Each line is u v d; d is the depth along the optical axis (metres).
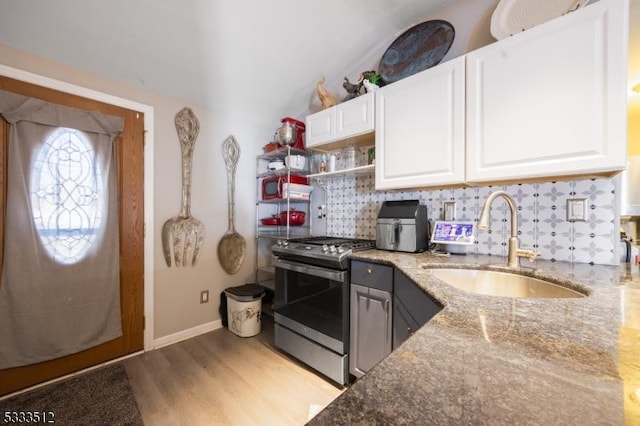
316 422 0.30
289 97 2.49
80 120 1.68
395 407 0.32
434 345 0.49
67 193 1.64
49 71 1.60
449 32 1.66
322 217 2.49
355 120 1.86
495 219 1.54
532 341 0.50
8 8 1.34
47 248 1.58
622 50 0.96
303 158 2.40
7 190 1.47
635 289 0.85
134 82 1.91
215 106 2.36
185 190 2.20
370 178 2.15
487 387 0.36
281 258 2.02
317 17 1.77
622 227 1.24
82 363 1.72
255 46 1.88
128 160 1.91
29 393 1.51
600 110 1.00
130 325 1.93
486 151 1.27
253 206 2.71
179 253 2.16
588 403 0.33
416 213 1.65
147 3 1.47
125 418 1.35
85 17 1.46
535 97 1.14
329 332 1.68
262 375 1.73
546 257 1.38
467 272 1.29
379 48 2.11
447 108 1.40
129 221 1.92
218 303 2.44
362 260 1.55
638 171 1.19
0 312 1.45
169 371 1.76
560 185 1.35
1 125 1.46
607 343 0.49
